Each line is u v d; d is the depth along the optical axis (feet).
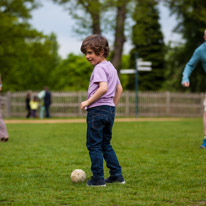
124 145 41.96
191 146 40.06
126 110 143.23
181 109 147.02
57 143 45.16
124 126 77.92
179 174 24.63
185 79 38.42
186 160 30.42
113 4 115.24
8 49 167.32
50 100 132.16
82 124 89.04
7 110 140.26
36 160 31.60
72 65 318.04
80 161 30.76
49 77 232.73
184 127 73.51
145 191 19.84
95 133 21.33
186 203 17.24
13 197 18.85
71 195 19.02
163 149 37.91
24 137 53.83
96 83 21.20
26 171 26.61
